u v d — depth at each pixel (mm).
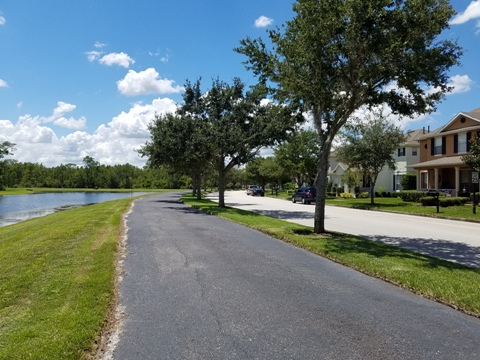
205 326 4754
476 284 6367
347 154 31141
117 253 9273
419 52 10492
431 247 10852
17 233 14516
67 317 4844
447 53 10891
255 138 25016
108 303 5492
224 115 25516
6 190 91438
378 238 12633
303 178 51000
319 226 12750
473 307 5340
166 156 27766
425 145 36344
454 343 4277
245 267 7863
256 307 5445
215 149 25719
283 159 48938
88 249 9484
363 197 42969
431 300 5824
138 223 15828
